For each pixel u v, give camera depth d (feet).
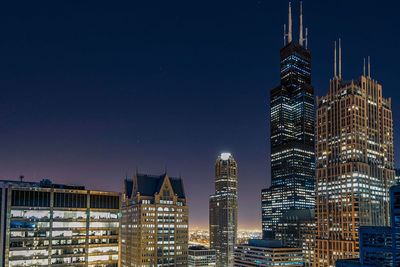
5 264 618.85
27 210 645.51
